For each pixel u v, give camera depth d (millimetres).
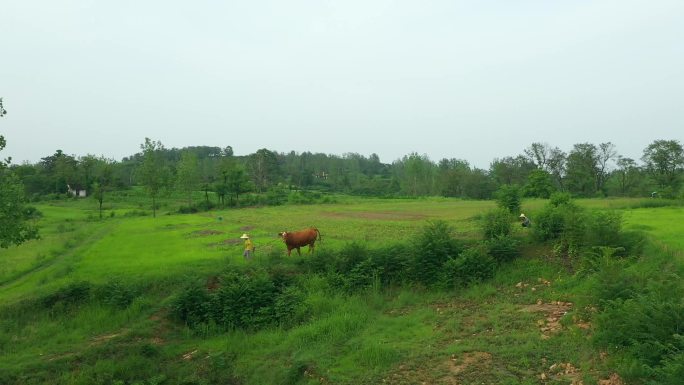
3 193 16281
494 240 18734
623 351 9812
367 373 11000
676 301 9938
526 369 10234
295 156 149875
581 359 10234
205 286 16766
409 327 13930
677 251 15352
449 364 10961
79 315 15648
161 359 13273
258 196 66875
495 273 17781
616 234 17109
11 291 17938
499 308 14641
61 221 46906
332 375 11102
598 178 82938
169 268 19109
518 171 89500
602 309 11828
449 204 55625
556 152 85125
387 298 17031
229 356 13289
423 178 97000
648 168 76438
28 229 17219
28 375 12195
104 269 19688
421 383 10250
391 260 18234
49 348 13773
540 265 17828
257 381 11758
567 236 18172
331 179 118562
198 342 14453
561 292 15344
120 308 16047
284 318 15312
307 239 20766
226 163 66250
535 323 12945
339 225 32188
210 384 11961
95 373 12227
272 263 18922
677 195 47844
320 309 15625
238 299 15648
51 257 24234
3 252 26922
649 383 8320
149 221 42656
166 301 16141
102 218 49562
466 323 13695
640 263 15336
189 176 61562
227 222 38719
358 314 15078
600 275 12633
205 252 22969
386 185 108250
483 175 93688
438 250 18109
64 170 82312
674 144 72438
